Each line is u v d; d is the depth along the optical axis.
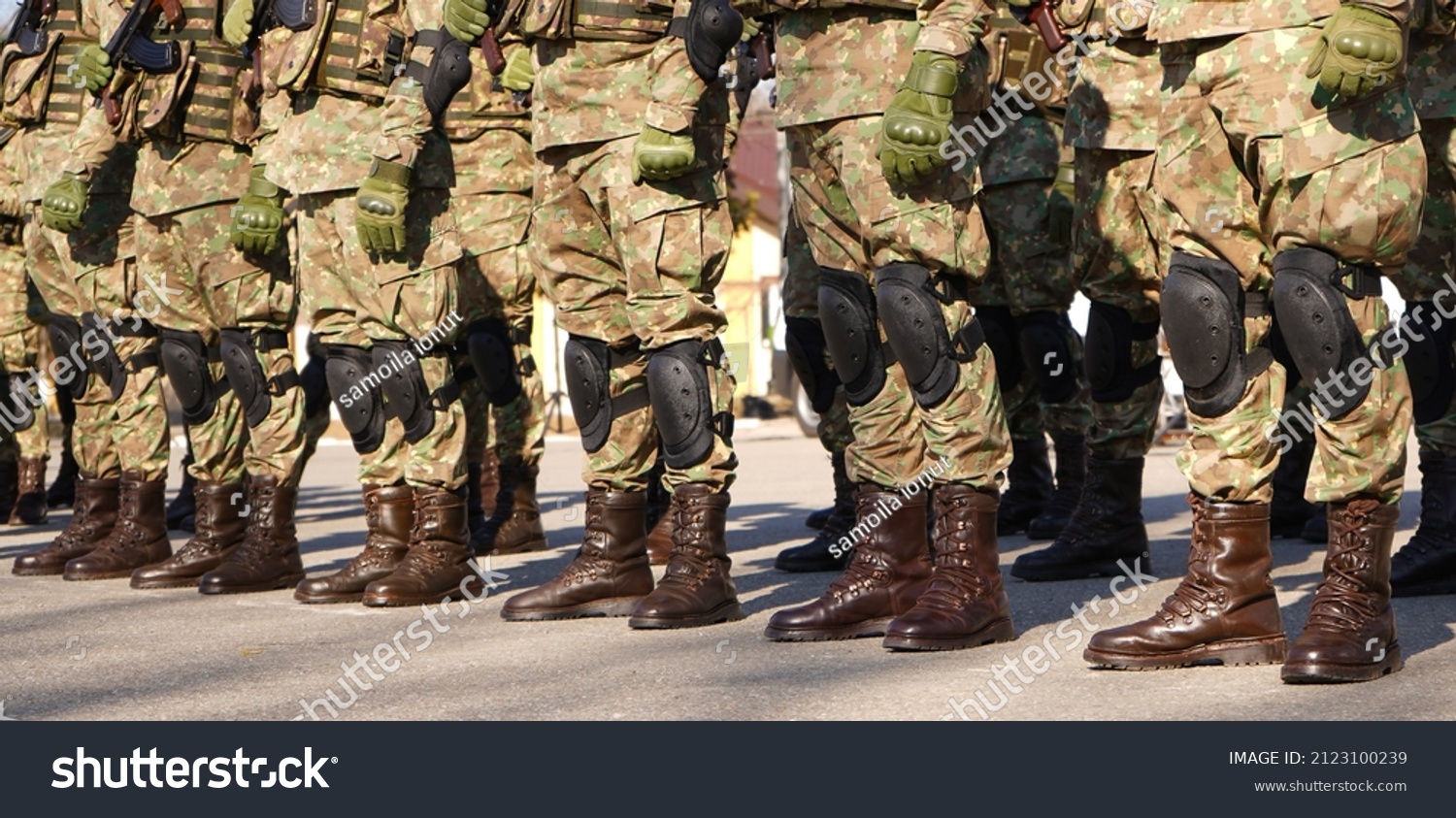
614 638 8.40
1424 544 8.84
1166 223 6.93
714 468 8.70
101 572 11.68
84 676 7.78
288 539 10.90
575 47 8.55
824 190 7.85
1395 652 6.61
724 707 6.54
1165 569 10.28
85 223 11.77
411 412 9.85
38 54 12.06
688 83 8.21
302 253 10.02
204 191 10.66
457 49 9.12
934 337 7.52
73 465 18.08
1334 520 6.59
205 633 9.02
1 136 14.59
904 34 7.37
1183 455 7.03
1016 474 13.24
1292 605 8.63
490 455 14.20
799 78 7.70
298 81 9.62
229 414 11.22
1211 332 6.75
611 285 9.02
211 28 10.72
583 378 9.06
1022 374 12.82
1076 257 9.78
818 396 10.92
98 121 11.12
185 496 15.67
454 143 12.82
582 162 8.70
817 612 8.05
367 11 9.75
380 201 9.17
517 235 12.87
